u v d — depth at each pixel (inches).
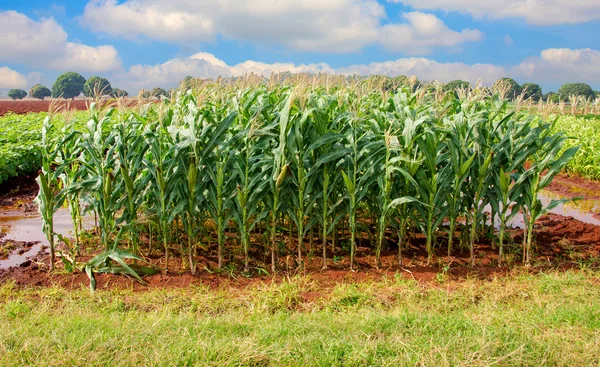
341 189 239.3
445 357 129.1
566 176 522.6
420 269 228.8
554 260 245.9
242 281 214.8
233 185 226.2
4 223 327.9
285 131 205.9
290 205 233.5
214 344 138.1
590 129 582.2
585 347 137.2
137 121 259.9
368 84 338.6
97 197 224.7
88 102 255.3
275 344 137.9
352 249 226.4
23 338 139.9
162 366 126.0
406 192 224.5
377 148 226.4
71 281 211.8
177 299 190.4
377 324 156.6
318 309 183.6
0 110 1582.2
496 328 150.7
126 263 228.4
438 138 232.2
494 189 240.5
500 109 239.1
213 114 253.8
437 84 256.5
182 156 214.4
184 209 221.5
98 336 140.8
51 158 227.1
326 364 130.0
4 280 214.1
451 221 237.8
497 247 264.8
